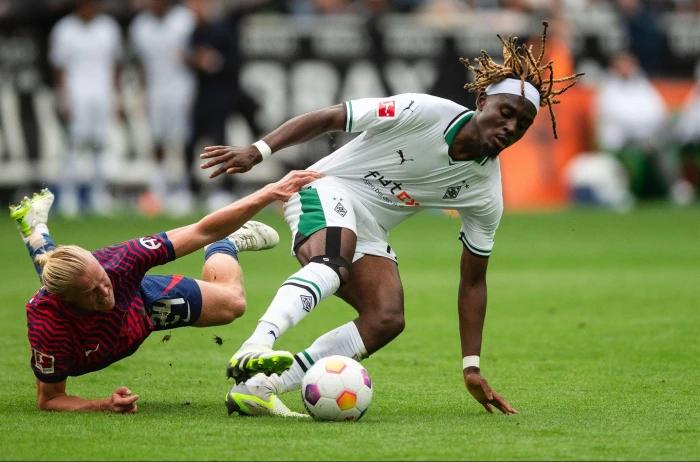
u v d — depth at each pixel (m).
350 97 74.88
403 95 23.73
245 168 22.61
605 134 80.44
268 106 74.25
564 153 79.94
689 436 20.08
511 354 30.34
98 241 54.66
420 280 46.59
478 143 23.06
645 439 19.80
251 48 73.88
